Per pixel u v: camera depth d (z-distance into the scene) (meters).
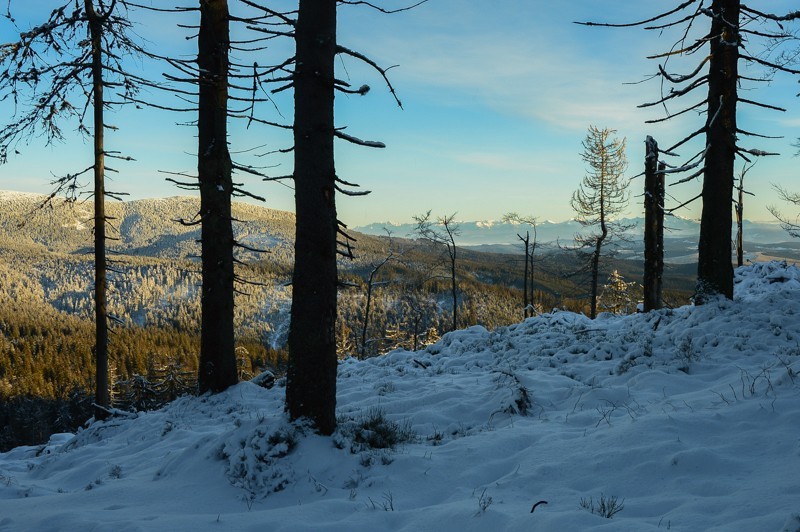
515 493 4.98
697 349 10.18
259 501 5.39
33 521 5.00
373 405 9.64
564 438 6.37
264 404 10.93
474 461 6.03
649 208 19.47
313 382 6.56
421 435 7.67
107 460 8.62
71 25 12.06
